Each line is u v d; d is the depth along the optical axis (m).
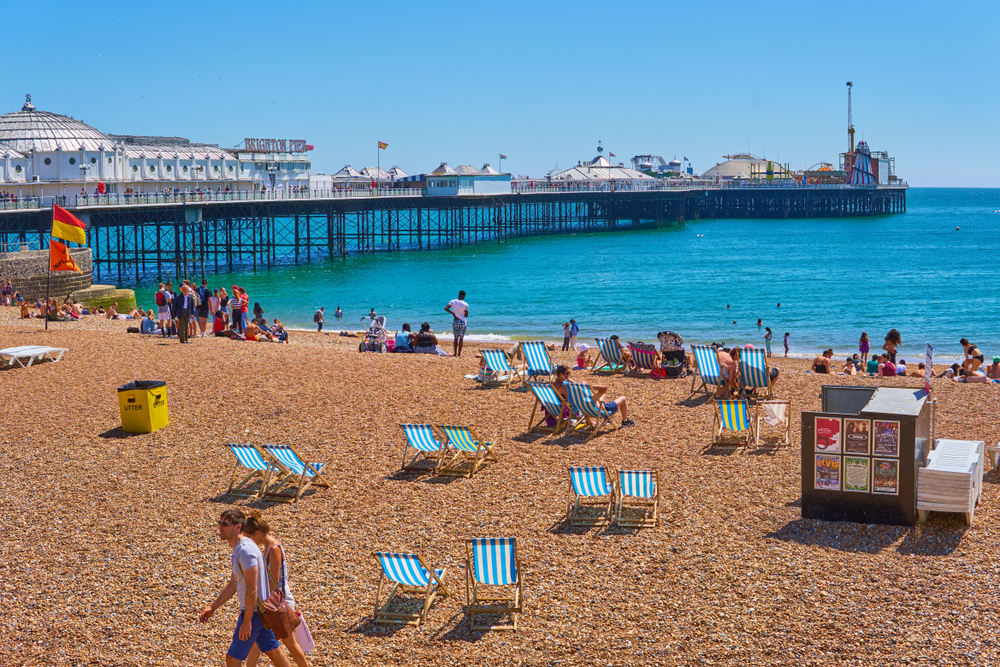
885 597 8.67
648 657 7.87
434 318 47.00
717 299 55.94
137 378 17.97
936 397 15.80
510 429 14.52
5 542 10.65
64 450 13.91
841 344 39.56
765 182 183.88
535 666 7.82
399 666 7.91
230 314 25.91
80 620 8.79
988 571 9.06
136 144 90.94
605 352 18.73
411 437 12.70
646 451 13.25
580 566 9.66
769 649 7.89
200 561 10.05
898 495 10.19
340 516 11.25
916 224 163.38
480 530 10.72
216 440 14.30
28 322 27.52
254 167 97.75
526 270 75.88
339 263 83.50
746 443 13.40
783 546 9.88
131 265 83.75
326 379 17.69
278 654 7.30
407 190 98.12
